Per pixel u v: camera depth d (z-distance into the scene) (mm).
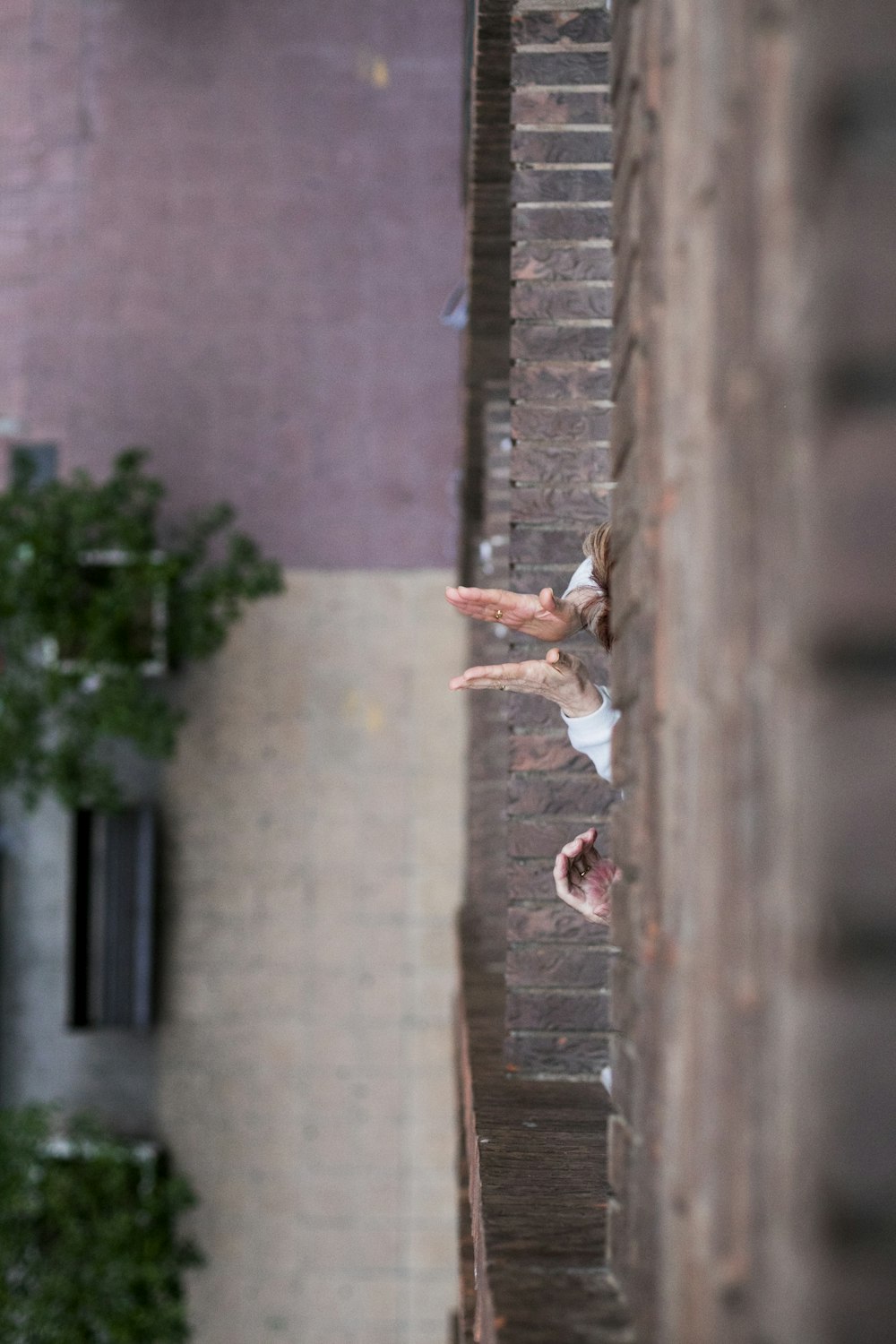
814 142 1106
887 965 1031
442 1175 15195
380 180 15992
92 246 16062
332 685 15617
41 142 16203
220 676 15672
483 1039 5938
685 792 1689
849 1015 1051
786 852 1204
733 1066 1411
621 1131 2258
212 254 16000
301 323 15906
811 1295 1093
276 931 15445
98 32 16250
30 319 16047
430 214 15961
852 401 1065
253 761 15594
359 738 15594
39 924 15656
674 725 1760
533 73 5375
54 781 14125
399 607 15664
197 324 15953
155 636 14352
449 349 15859
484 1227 2867
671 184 1783
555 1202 3102
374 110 16047
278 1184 15203
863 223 1035
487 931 9352
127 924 14945
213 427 15844
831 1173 1074
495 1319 2174
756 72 1295
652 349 1925
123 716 13891
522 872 5223
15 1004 15539
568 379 5305
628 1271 2193
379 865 15484
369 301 15914
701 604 1601
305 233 15969
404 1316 15016
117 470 14773
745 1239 1345
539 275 5332
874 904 1028
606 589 3791
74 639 14438
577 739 3775
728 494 1442
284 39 16109
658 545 1878
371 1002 15352
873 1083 1026
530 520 5293
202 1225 15156
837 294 1055
